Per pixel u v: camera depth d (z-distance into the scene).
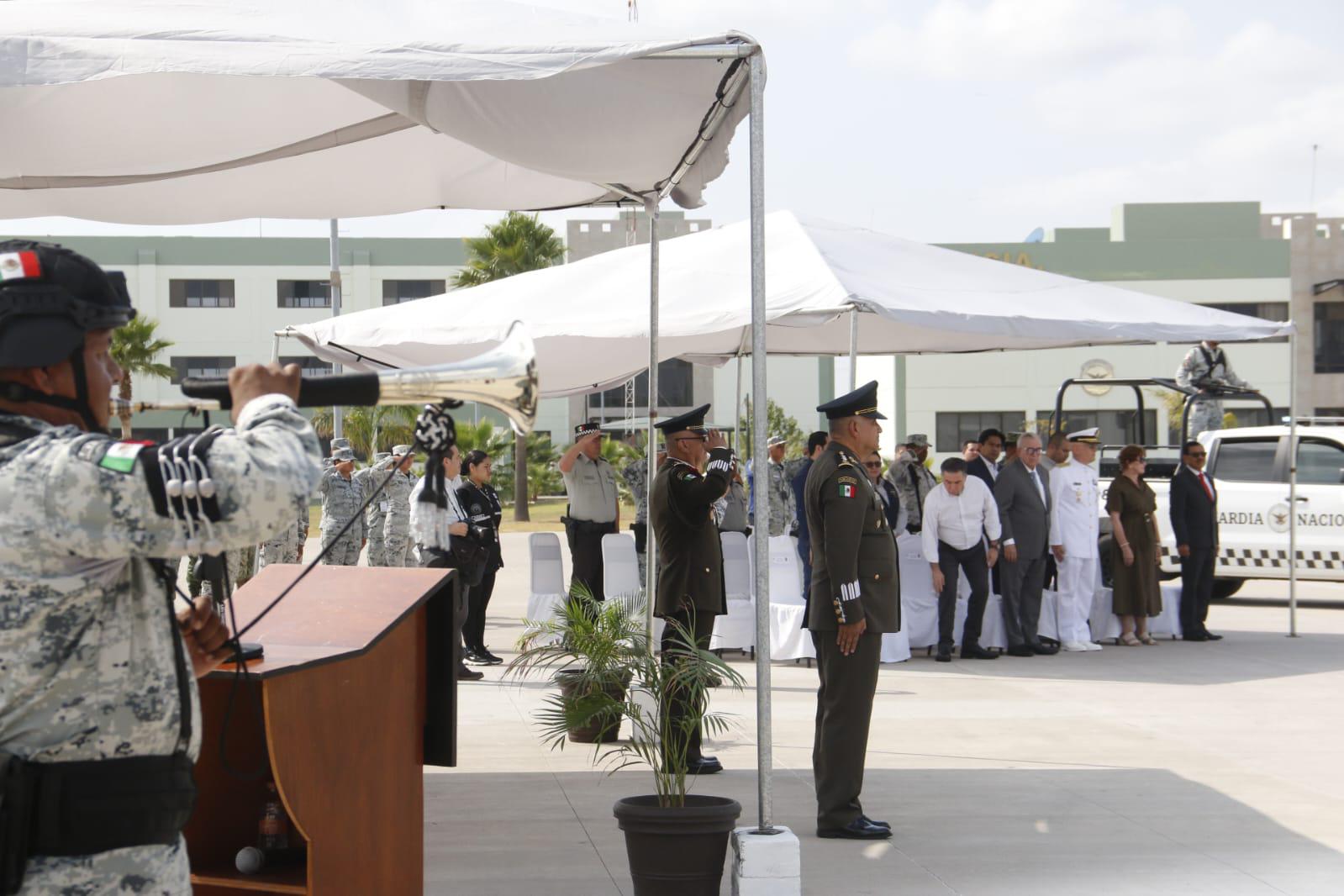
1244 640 13.74
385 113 6.57
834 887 5.40
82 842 2.14
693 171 6.46
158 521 2.08
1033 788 7.21
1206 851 5.99
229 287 52.97
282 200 7.50
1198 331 11.13
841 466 6.01
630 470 13.54
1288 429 16.00
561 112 5.65
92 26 4.12
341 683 3.91
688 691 5.55
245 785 4.37
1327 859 5.86
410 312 10.98
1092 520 13.08
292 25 4.43
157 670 2.25
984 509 12.20
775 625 12.02
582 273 10.62
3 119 6.12
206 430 2.20
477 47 4.29
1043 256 46.81
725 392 46.72
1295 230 46.47
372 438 39.50
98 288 2.26
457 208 7.71
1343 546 15.38
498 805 6.77
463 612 10.91
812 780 7.38
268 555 11.95
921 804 6.83
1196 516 13.62
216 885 3.98
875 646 6.12
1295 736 8.66
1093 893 5.36
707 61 5.26
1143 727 8.98
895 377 45.41
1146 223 50.44
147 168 6.83
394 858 4.19
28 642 2.12
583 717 5.54
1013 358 44.72
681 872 5.04
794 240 10.43
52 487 2.08
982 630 12.60
